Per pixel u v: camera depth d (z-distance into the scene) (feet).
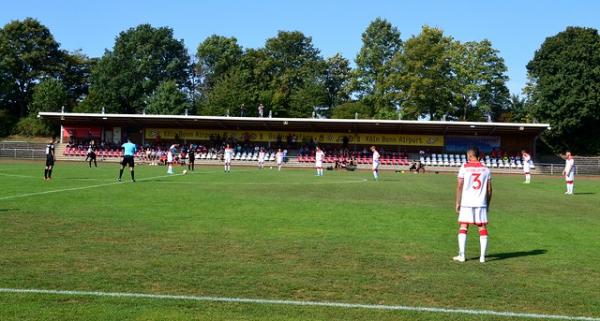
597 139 232.12
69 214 47.03
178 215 48.08
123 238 36.27
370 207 58.23
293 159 191.93
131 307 21.48
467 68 260.83
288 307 21.84
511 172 185.26
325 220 47.11
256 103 278.05
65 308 21.18
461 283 26.14
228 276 26.66
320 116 293.84
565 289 25.36
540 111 230.89
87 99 279.90
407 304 22.63
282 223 44.70
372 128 193.98
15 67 287.48
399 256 32.37
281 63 322.75
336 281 26.09
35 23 292.81
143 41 309.01
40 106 265.75
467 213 31.48
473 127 183.83
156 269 27.76
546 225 47.60
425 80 238.07
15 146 208.23
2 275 26.02
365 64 276.41
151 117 189.98
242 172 133.59
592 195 84.38
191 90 332.19
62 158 197.47
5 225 40.70
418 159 193.16
